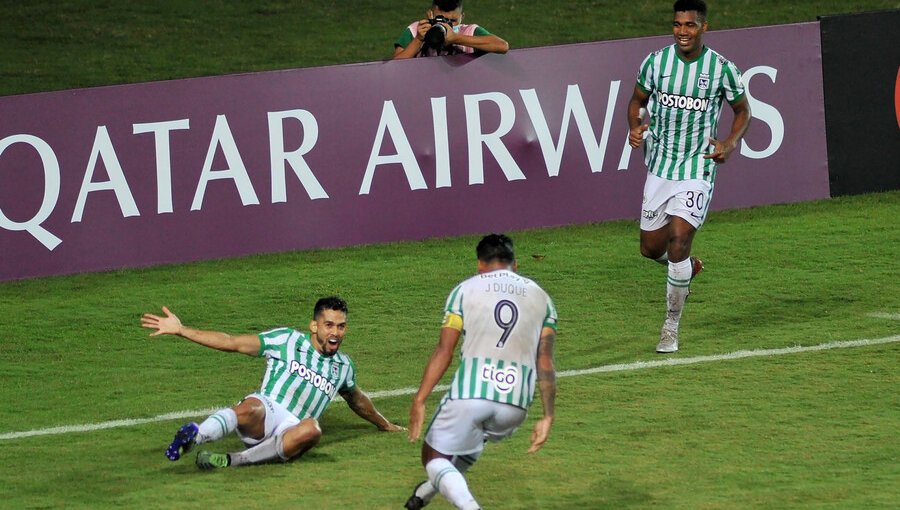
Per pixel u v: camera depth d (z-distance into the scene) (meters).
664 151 32.25
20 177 39.62
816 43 44.28
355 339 34.34
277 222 41.44
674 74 31.69
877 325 34.00
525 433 27.38
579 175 43.03
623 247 41.44
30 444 27.42
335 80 41.31
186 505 23.73
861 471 24.70
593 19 67.00
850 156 45.12
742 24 65.50
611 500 23.67
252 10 69.50
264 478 25.14
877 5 67.12
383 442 27.17
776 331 33.81
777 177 44.62
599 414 28.38
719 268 39.41
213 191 40.94
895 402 28.55
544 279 38.81
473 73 42.03
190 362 33.00
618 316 35.62
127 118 40.16
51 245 40.06
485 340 21.78
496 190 42.56
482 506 23.55
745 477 24.58
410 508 22.19
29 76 61.12
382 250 41.66
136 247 40.59
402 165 41.97
